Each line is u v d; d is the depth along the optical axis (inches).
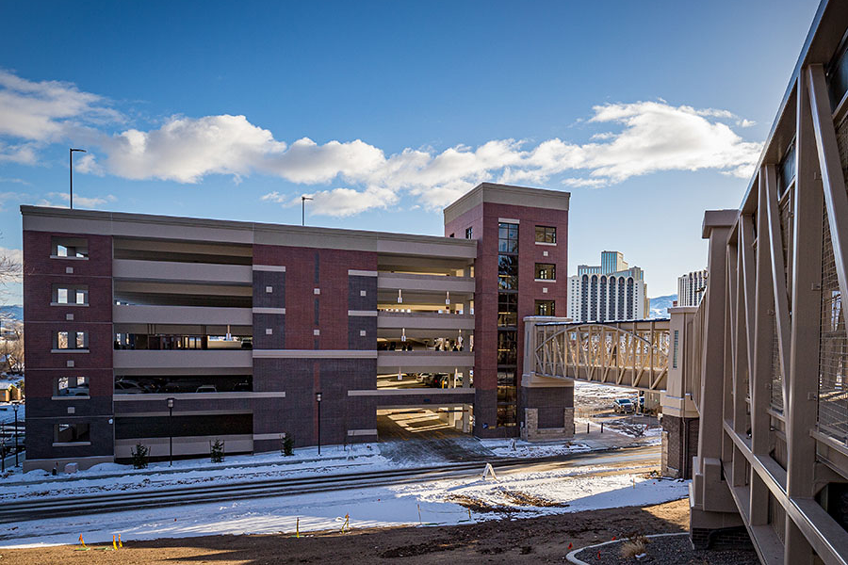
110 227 1438.2
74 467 1338.6
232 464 1411.2
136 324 1628.9
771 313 392.5
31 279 1374.3
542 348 1700.3
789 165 337.4
